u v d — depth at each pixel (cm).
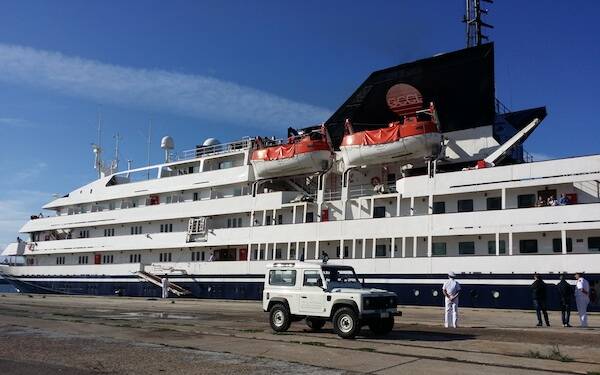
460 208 3450
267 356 1399
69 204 5984
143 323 2338
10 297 5044
